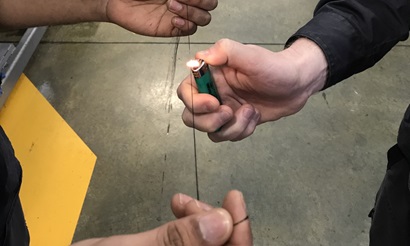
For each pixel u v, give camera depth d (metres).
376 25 0.34
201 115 0.36
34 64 0.94
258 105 0.38
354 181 0.74
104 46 0.96
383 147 0.78
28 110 0.60
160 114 0.83
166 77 0.88
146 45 0.94
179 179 0.74
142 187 0.73
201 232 0.20
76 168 0.66
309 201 0.72
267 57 0.33
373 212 0.47
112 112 0.84
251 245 0.22
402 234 0.40
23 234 0.38
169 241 0.21
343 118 0.82
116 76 0.90
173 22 0.41
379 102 0.85
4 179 0.30
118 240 0.23
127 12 0.42
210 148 0.78
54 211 0.60
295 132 0.80
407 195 0.38
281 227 0.69
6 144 0.34
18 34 0.71
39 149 0.60
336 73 0.36
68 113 0.85
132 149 0.78
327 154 0.77
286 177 0.75
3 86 0.55
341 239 0.68
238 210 0.22
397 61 0.92
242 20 1.00
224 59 0.33
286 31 0.98
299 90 0.36
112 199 0.72
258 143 0.79
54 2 0.41
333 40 0.34
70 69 0.92
